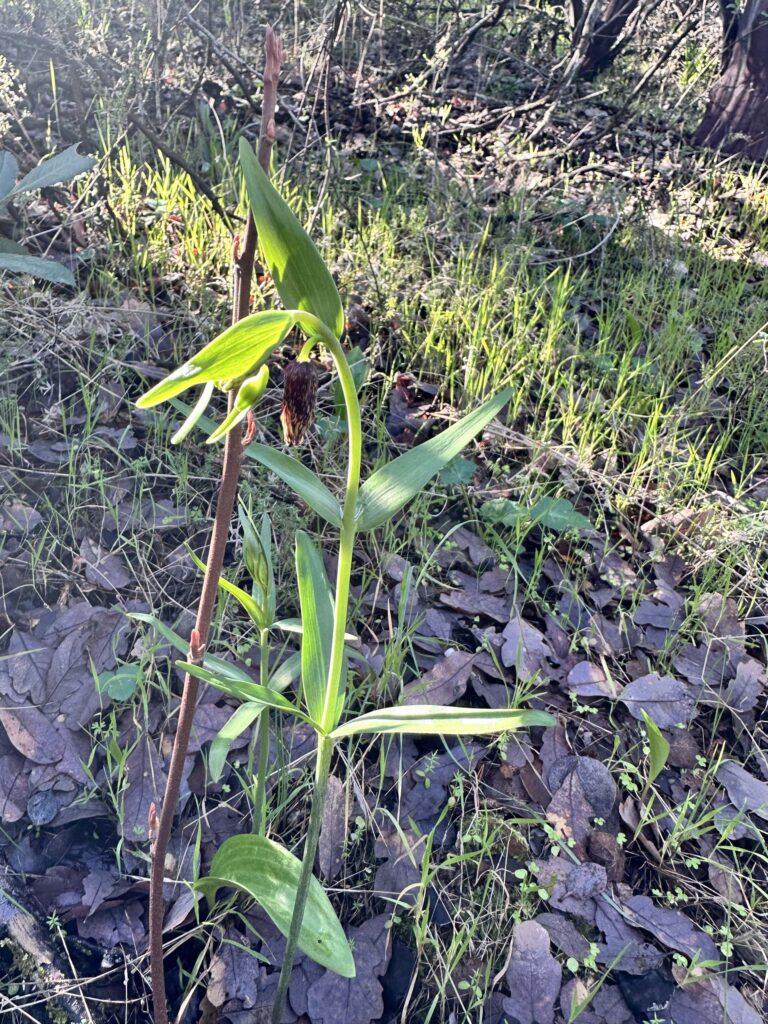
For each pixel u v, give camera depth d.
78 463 0.55
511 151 1.07
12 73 0.75
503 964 0.41
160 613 0.50
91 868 0.41
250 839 0.34
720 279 0.94
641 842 0.46
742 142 1.28
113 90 0.82
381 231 0.80
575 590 0.57
